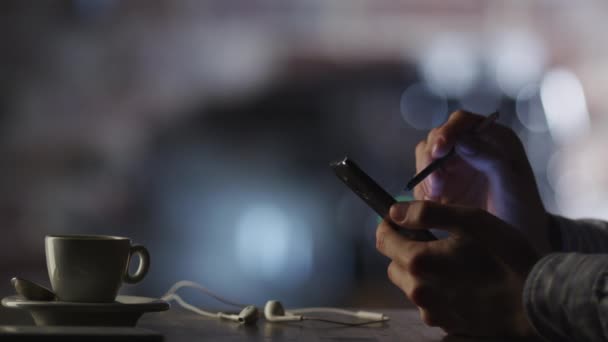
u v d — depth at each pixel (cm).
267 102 980
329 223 777
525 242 81
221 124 935
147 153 955
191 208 876
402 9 1056
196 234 852
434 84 977
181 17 1038
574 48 1027
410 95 962
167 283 702
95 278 92
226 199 864
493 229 80
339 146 891
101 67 1004
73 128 977
